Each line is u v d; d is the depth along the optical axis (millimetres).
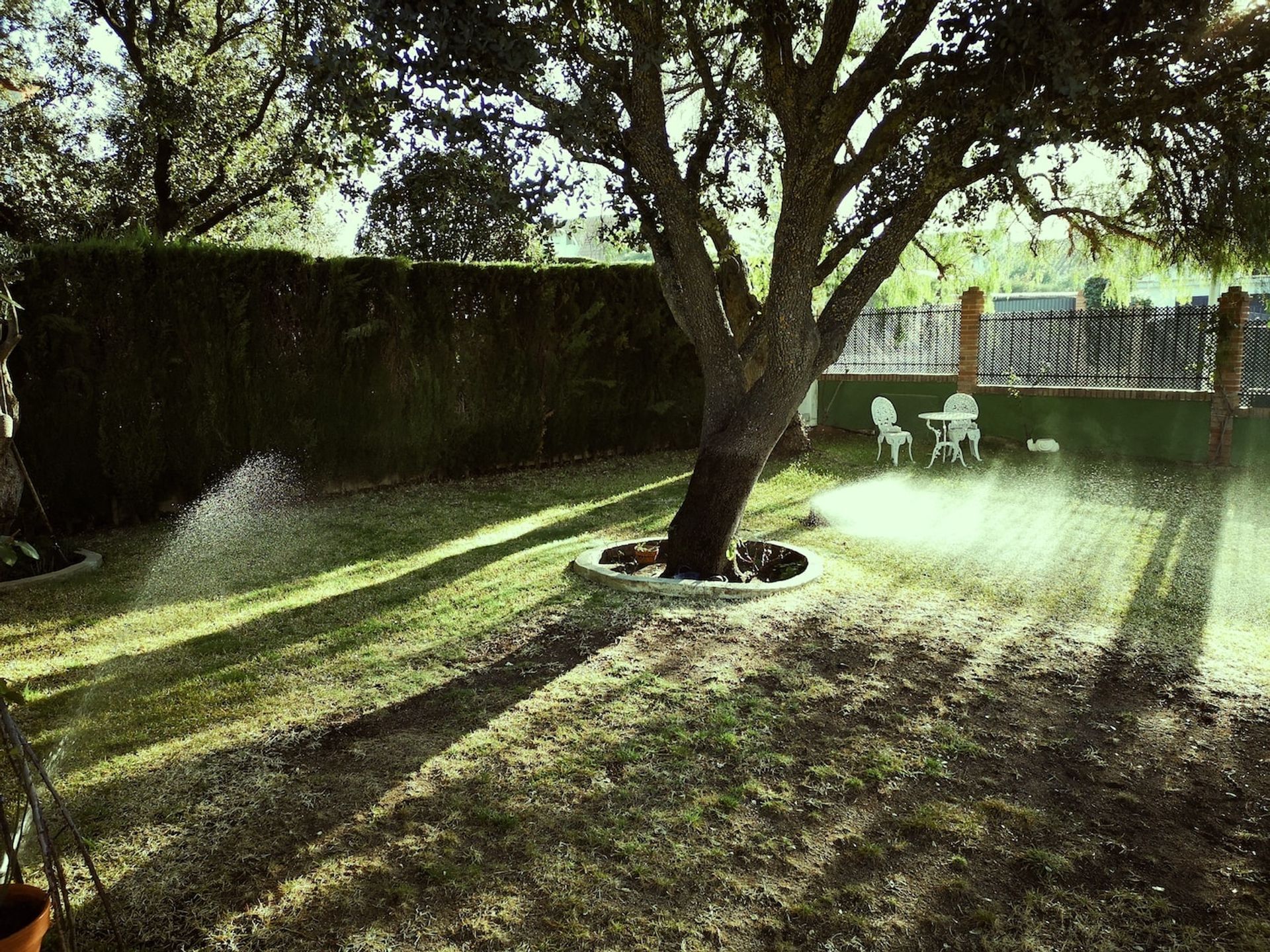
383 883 3092
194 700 4664
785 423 6621
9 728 2256
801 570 7082
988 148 6340
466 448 11609
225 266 9328
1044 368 13570
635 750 4047
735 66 7973
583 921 2896
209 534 8578
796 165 6133
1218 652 5250
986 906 2988
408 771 3877
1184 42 4918
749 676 4906
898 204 6719
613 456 13336
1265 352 11492
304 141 5961
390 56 4758
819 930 2869
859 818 3510
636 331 13133
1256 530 8312
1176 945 2795
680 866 3191
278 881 3104
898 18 5723
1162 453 12367
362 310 10492
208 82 12695
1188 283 10117
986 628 5688
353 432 10547
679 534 6852
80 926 2857
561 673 4980
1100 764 3945
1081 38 4777
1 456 7051
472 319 11508
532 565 7250
